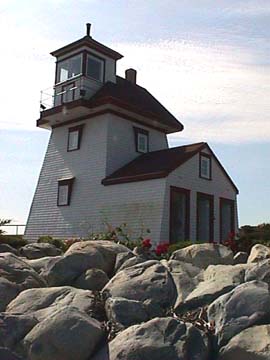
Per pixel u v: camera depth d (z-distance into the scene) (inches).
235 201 999.0
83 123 1040.2
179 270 300.5
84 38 1033.5
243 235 631.8
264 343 201.6
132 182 876.6
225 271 286.8
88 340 219.5
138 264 306.0
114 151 980.6
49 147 1111.0
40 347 219.9
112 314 242.2
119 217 877.8
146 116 1043.3
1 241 631.2
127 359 203.5
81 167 1010.1
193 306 256.7
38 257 480.7
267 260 285.0
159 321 219.6
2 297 286.2
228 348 207.2
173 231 832.3
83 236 940.6
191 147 943.7
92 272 316.5
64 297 273.6
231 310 225.0
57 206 1032.8
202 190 909.8
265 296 228.2
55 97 1079.6
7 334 234.1
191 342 209.0
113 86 1080.2
